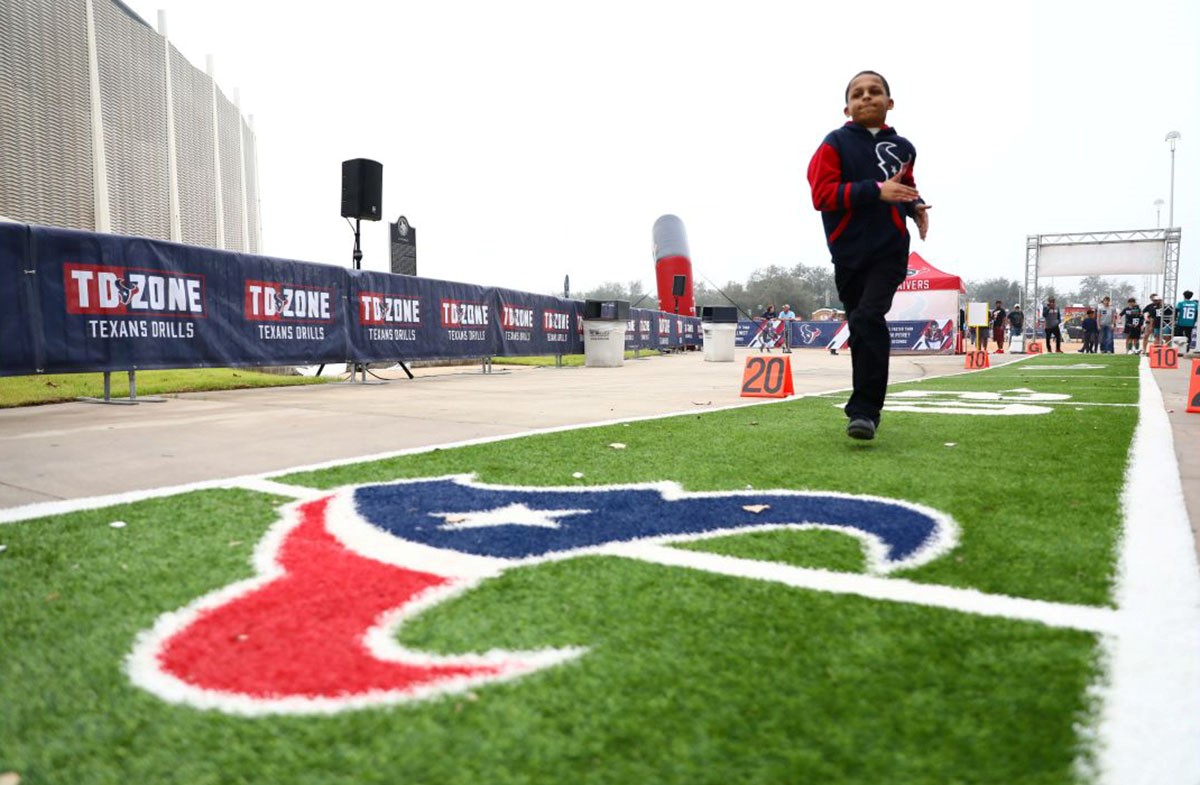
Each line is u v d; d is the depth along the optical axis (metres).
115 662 1.22
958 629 1.33
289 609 1.46
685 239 28.91
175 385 7.62
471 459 3.19
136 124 24.58
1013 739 0.97
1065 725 1.00
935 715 1.03
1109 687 1.10
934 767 0.91
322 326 8.16
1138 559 1.71
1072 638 1.28
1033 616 1.38
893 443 3.58
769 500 2.37
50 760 0.95
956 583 1.57
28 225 5.39
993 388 7.48
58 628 1.36
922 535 1.94
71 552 1.83
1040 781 0.88
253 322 7.29
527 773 0.91
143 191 25.05
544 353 13.01
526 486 2.63
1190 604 1.43
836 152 3.46
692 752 0.95
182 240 27.81
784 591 1.53
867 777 0.89
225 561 1.76
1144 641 1.27
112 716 1.05
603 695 1.10
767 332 29.27
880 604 1.45
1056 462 3.01
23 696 1.11
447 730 1.01
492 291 11.36
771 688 1.12
